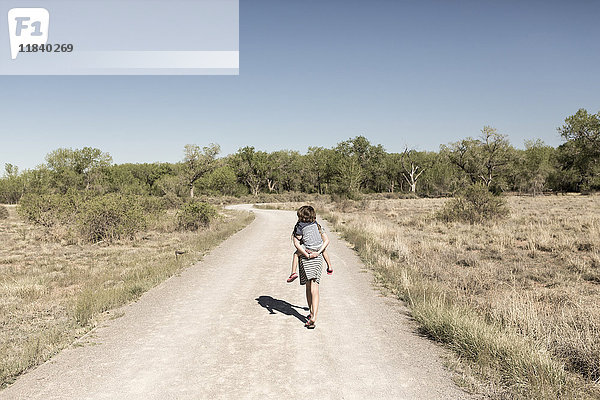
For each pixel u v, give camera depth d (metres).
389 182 93.94
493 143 70.75
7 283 8.76
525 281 8.81
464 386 3.80
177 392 3.72
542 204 38.28
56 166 72.19
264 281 8.94
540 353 4.27
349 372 4.13
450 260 11.21
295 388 3.78
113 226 17.28
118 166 99.00
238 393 3.69
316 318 6.05
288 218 31.58
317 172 95.12
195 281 9.02
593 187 63.28
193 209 22.08
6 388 3.86
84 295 7.02
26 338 5.43
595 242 12.55
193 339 5.21
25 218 21.27
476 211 21.61
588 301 7.02
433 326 5.32
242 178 100.62
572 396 3.46
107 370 4.25
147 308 6.80
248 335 5.34
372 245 13.33
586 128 63.25
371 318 6.06
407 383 3.87
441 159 82.31
